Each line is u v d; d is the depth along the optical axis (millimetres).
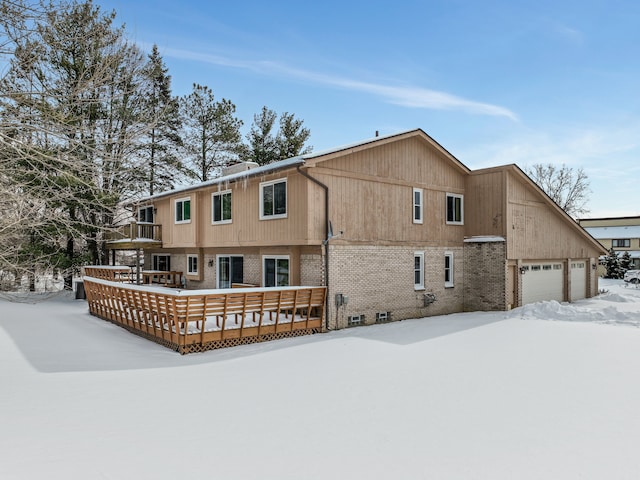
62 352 9312
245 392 6672
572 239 21562
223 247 17203
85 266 20656
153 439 4812
